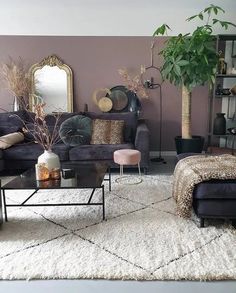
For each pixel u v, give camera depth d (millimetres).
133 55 4652
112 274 1646
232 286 1564
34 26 4547
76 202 2746
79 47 4633
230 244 1957
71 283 1602
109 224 2285
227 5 4277
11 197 2896
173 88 4730
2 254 1869
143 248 1919
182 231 2154
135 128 4105
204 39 3566
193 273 1643
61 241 2023
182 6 4348
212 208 2168
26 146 3672
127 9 4473
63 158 3619
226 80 4605
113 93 4719
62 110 4754
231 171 2172
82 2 4238
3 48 4602
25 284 1599
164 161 4480
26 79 4617
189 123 4098
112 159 3639
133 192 3021
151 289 1549
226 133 4473
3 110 4742
